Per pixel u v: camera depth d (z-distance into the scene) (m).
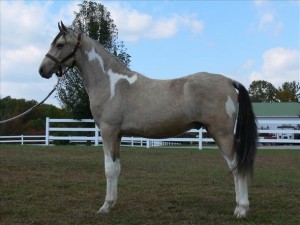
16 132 39.72
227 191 8.29
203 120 6.06
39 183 9.00
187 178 9.95
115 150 6.43
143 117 6.22
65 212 6.52
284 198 7.63
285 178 10.14
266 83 80.56
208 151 17.73
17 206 6.90
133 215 6.30
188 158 14.73
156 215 6.32
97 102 6.46
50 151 16.22
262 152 17.91
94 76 6.56
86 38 6.73
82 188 8.54
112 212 6.49
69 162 12.59
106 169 6.39
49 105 50.16
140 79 6.43
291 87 80.06
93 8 22.56
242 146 5.95
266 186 8.96
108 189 6.43
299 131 21.12
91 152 16.05
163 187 8.73
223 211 6.53
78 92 22.55
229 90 6.05
